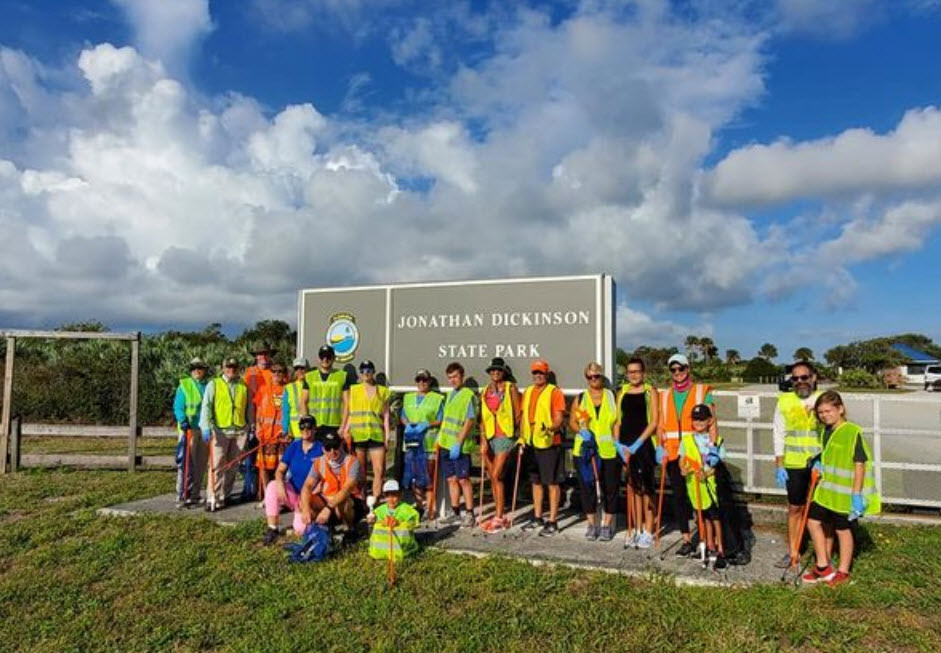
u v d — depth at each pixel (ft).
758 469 26.61
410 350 29.89
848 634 14.85
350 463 22.16
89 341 63.10
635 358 22.13
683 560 20.03
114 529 23.95
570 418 25.07
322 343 31.76
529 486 31.45
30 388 55.11
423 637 15.21
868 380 161.79
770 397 26.32
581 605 16.71
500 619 15.99
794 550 19.42
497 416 24.48
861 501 17.42
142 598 17.85
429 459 25.31
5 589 18.51
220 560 20.74
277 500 22.52
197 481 27.94
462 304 29.14
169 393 55.06
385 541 20.40
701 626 15.37
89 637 15.76
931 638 14.56
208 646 15.31
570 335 27.27
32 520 25.25
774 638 14.88
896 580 17.79
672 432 20.76
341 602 17.17
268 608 16.87
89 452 44.21
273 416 28.30
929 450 42.70
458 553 21.01
